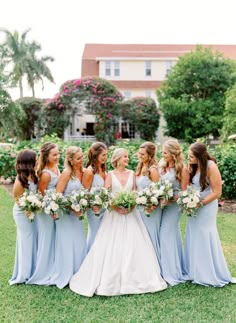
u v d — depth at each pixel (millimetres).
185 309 4027
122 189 4887
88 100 24656
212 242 4684
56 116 25172
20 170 4684
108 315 3908
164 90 28766
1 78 26469
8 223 7676
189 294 4406
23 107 28609
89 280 4535
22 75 41719
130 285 4461
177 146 4828
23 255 4750
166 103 27281
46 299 4297
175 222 4887
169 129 28422
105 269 4500
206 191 4727
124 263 4512
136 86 35906
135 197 4637
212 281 4641
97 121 25156
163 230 4887
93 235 5094
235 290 4516
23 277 4742
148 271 4566
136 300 4258
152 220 4887
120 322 3756
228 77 27453
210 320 3783
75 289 4504
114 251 4562
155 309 4035
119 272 4496
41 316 3887
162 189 4629
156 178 4902
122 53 37344
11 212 8648
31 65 41844
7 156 11547
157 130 29891
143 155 5012
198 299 4262
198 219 4680
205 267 4668
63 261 4734
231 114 20703
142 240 4688
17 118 27719
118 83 36062
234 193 9367
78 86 24547
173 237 4875
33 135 29297
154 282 4527
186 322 3742
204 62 27484
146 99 28391
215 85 27719
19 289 4570
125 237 4633
